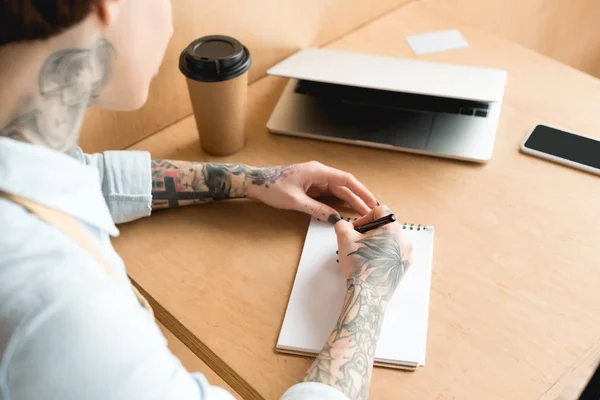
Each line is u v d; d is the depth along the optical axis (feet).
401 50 4.41
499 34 6.04
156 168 3.23
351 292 2.68
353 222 3.07
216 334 2.72
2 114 1.80
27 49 1.72
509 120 3.78
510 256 3.00
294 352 2.64
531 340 2.67
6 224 1.69
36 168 1.80
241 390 2.60
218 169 3.25
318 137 3.65
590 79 4.12
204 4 3.65
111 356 1.66
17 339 1.59
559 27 6.41
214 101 3.28
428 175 3.44
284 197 3.19
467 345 2.65
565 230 3.13
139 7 1.97
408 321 2.71
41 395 1.62
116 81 2.06
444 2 5.19
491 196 3.31
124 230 3.18
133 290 2.44
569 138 3.63
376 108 3.81
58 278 1.64
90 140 3.55
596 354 2.67
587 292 2.85
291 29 4.25
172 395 1.77
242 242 3.10
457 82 3.49
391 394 2.51
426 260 2.96
